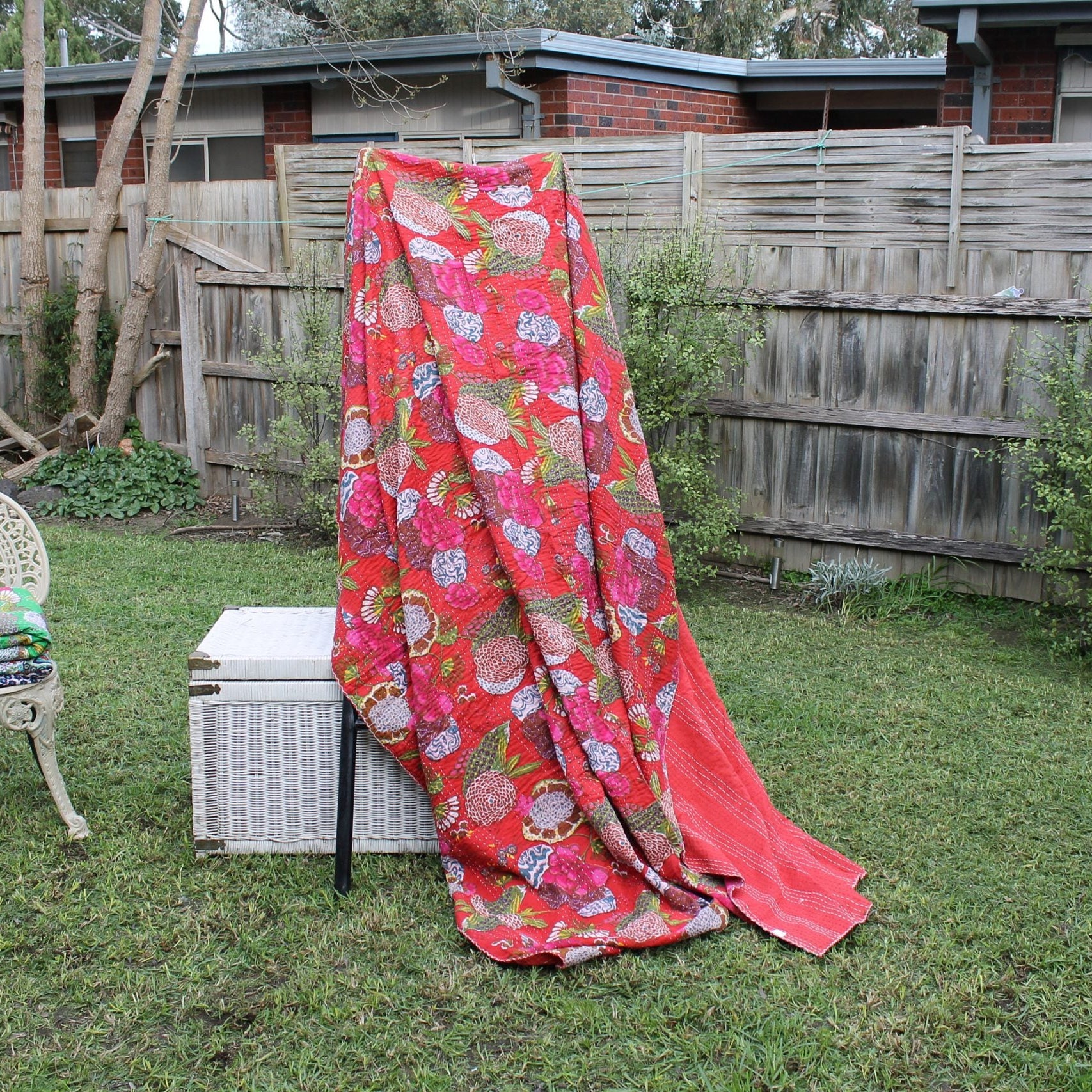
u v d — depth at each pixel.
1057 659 5.23
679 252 5.88
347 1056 2.59
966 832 3.63
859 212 5.82
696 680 3.60
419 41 9.53
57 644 5.23
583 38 9.34
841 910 3.16
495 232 3.38
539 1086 2.51
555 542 3.28
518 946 2.96
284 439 7.26
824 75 11.06
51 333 8.70
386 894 3.26
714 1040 2.64
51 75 11.71
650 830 3.20
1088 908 3.20
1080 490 5.50
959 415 5.79
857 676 4.99
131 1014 2.71
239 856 3.44
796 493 6.29
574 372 3.38
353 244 3.33
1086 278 5.41
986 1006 2.77
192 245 7.83
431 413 3.24
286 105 11.19
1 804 3.73
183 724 4.40
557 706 3.23
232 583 6.29
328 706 3.36
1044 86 8.12
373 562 3.26
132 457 8.19
